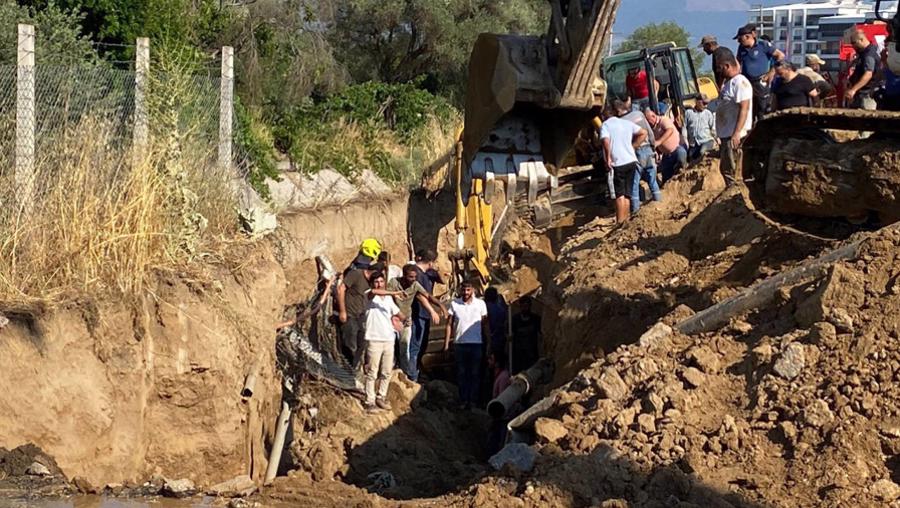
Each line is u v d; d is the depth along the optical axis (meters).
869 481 7.01
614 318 11.85
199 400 11.27
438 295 20.42
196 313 11.34
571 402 8.53
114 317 10.70
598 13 13.11
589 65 13.51
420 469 12.42
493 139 15.24
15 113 11.99
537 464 7.80
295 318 14.77
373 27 34.34
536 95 14.03
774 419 7.65
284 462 12.66
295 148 21.36
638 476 7.41
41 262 10.83
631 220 15.05
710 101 20.48
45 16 15.39
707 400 8.06
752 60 16.70
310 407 13.83
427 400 15.38
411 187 23.19
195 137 13.77
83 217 11.11
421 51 35.03
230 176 14.06
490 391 16.09
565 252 15.69
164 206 11.95
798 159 9.86
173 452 11.05
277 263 13.36
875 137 9.72
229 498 9.36
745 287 10.26
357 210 20.53
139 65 13.09
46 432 10.15
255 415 12.12
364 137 24.20
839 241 9.91
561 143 15.16
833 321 8.16
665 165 17.69
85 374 10.46
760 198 10.39
